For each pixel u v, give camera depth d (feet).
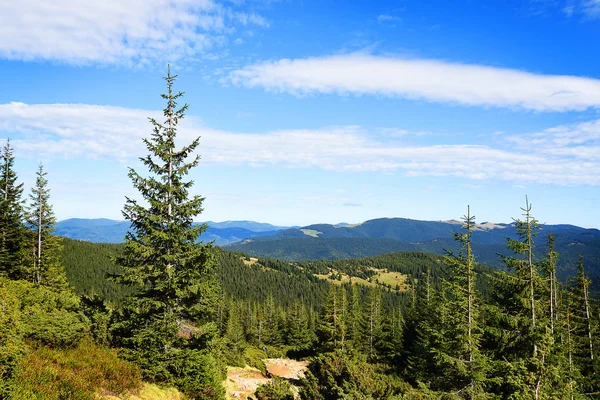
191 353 54.08
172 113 56.34
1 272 95.14
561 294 94.53
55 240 113.29
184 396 53.26
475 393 62.54
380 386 57.47
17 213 105.70
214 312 58.34
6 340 35.53
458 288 69.56
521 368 52.39
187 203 55.42
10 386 33.37
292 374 175.42
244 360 180.34
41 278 106.63
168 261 55.26
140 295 54.49
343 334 173.68
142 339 52.11
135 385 46.91
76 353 49.11
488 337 76.38
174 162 56.49
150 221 54.24
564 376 62.95
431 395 56.90
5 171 108.37
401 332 191.42
